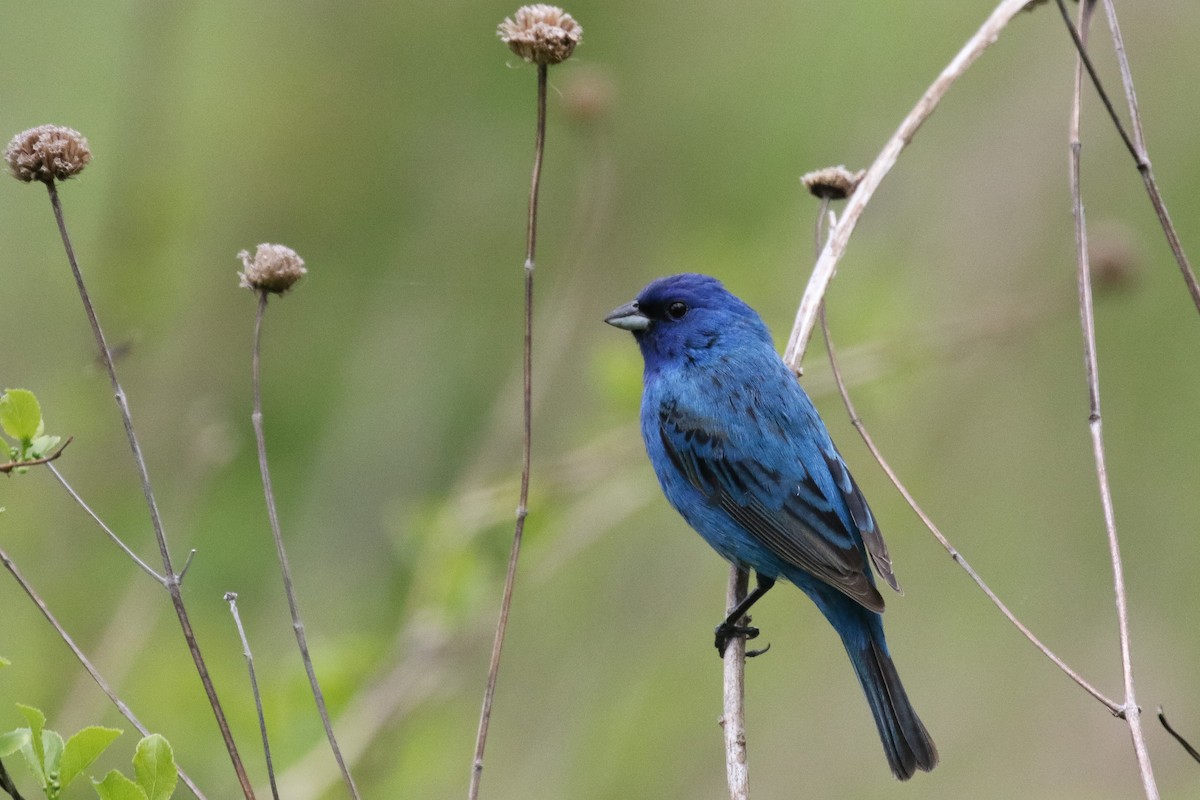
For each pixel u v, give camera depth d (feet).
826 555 28.30
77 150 18.83
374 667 35.40
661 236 46.83
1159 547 44.91
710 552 41.22
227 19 48.14
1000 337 40.14
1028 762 41.83
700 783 39.47
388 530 41.19
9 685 35.50
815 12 48.70
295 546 40.93
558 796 37.70
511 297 46.42
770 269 42.70
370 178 47.65
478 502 37.06
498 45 47.93
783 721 40.98
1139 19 47.34
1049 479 45.75
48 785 17.87
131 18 42.86
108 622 37.29
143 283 41.11
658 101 48.85
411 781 35.04
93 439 40.34
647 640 40.45
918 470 45.16
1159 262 46.50
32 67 46.11
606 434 39.27
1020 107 46.98
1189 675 43.14
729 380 30.19
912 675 43.52
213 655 36.40
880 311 40.91
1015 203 46.03
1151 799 20.07
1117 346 46.83
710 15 49.37
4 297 42.16
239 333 45.44
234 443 40.45
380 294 45.78
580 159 47.29
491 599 37.06
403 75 48.37
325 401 44.98
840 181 28.43
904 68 47.78
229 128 47.50
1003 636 43.88
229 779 33.50
